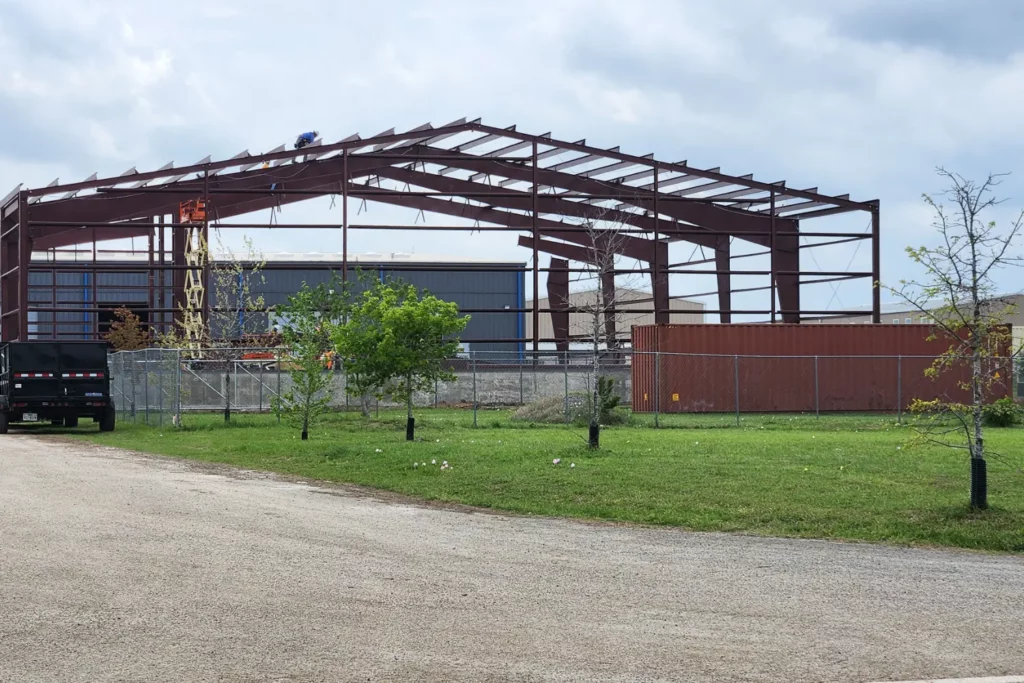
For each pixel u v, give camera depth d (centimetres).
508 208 4516
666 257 4719
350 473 1702
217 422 2878
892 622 755
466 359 3734
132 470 1741
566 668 636
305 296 2866
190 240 4231
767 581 893
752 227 4619
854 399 3631
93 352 2836
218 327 4250
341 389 3484
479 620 748
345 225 4125
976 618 770
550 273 4816
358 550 1017
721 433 2444
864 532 1145
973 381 1256
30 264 4438
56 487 1469
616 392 3881
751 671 634
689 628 732
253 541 1055
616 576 908
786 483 1437
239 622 735
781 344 3625
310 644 682
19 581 858
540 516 1279
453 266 4728
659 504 1304
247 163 3928
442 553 1009
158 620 738
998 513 1206
